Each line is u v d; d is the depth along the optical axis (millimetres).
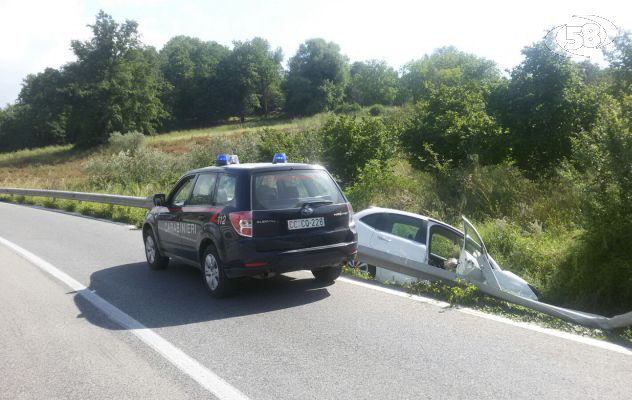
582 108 12195
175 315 6168
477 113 14078
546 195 11047
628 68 10609
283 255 6430
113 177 29312
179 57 110250
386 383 4094
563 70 12266
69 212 19641
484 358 4547
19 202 25594
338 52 115375
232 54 110625
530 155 12914
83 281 8078
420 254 7805
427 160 14922
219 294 6785
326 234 6730
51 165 56906
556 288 7469
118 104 73438
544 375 4156
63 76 74375
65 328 5742
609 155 7164
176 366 4594
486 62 64500
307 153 17438
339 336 5234
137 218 15195
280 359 4684
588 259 7250
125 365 4648
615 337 5004
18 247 11508
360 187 13680
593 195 7469
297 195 6703
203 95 108062
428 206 11969
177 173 27172
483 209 11500
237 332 5477
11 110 106812
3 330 5699
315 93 111562
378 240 8219
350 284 7363
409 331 5316
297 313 6074
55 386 4230
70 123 73750
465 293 6285
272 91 115062
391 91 103625
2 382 4332
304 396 3908
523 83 12750
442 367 4375
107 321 5984
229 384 4172
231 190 6684
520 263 8484
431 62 72875
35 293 7355
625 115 7469
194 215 7254
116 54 75562
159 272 8703
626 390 3854
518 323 5500
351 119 16688
